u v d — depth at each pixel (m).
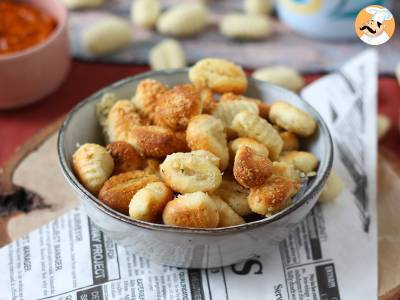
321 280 0.28
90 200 0.25
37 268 0.29
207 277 0.28
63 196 0.33
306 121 0.28
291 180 0.26
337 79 0.38
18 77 0.38
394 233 0.31
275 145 0.27
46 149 0.35
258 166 0.25
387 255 0.30
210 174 0.25
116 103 0.30
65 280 0.28
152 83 0.30
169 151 0.27
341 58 0.46
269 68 0.44
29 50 0.38
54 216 0.32
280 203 0.25
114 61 0.46
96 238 0.30
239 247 0.26
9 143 0.39
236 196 0.26
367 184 0.33
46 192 0.33
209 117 0.26
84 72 0.45
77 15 0.50
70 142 0.29
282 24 0.49
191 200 0.24
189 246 0.25
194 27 0.48
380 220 0.32
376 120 0.36
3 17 0.43
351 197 0.32
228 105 0.29
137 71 0.45
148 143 0.27
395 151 0.40
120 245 0.29
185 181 0.25
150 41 0.48
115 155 0.27
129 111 0.29
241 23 0.47
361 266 0.29
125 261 0.29
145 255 0.28
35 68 0.39
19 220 0.31
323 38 0.48
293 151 0.29
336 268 0.29
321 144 0.28
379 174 0.34
